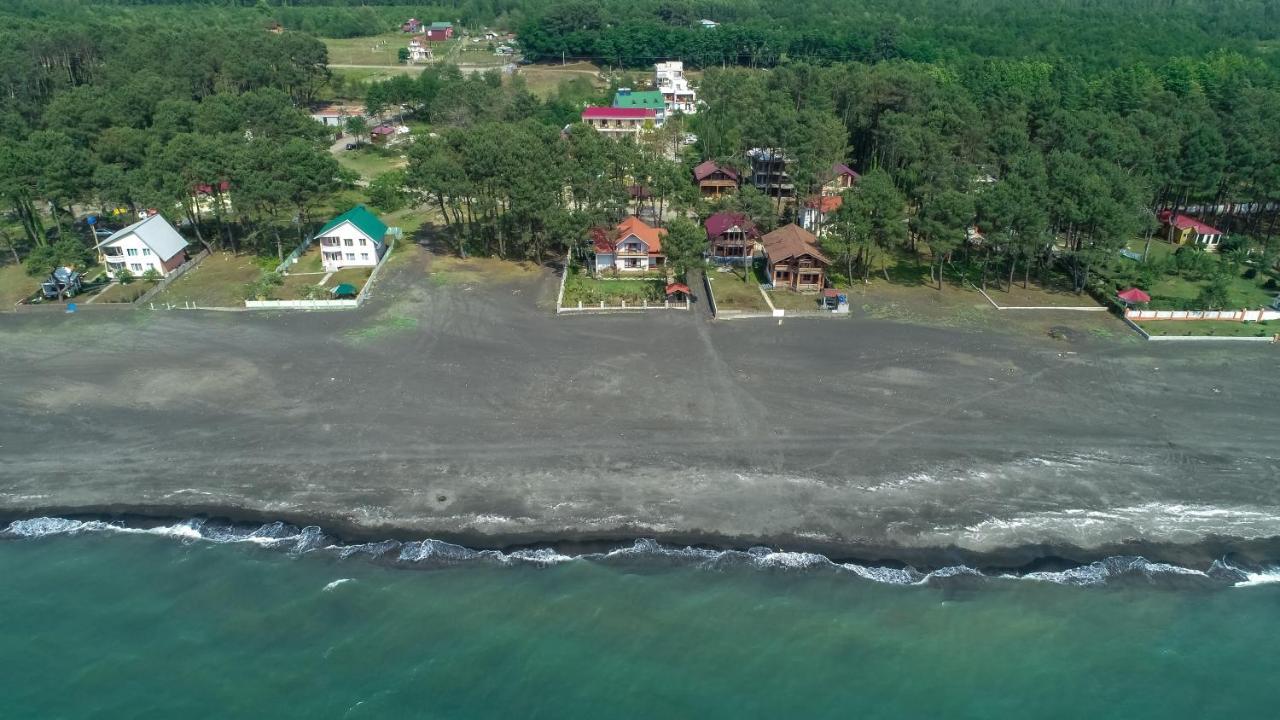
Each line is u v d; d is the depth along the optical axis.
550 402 67.88
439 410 66.50
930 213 90.94
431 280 93.06
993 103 124.94
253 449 60.91
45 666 42.94
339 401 67.56
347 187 128.75
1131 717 41.66
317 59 177.50
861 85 127.94
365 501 55.50
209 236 105.81
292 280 91.94
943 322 84.12
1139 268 95.25
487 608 47.09
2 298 85.38
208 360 73.69
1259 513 56.06
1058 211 90.25
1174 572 50.84
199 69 154.38
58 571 49.31
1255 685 43.50
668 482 57.94
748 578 49.72
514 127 114.06
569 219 91.38
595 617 46.69
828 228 101.50
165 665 43.12
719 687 42.59
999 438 63.91
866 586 49.34
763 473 59.12
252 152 99.19
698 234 87.12
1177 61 169.62
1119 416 67.25
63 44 157.62
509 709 41.03
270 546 51.47
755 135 115.69
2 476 57.22
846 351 77.50
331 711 40.66
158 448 60.78
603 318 84.06
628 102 169.12
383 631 45.44
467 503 55.44
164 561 50.19
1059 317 86.06
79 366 72.06
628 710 41.12
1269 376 74.00
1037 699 42.47
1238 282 95.62
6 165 90.88
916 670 43.94
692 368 73.81
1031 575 50.41
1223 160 100.31
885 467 60.09
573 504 55.53
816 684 42.84
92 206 110.44
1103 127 107.25
